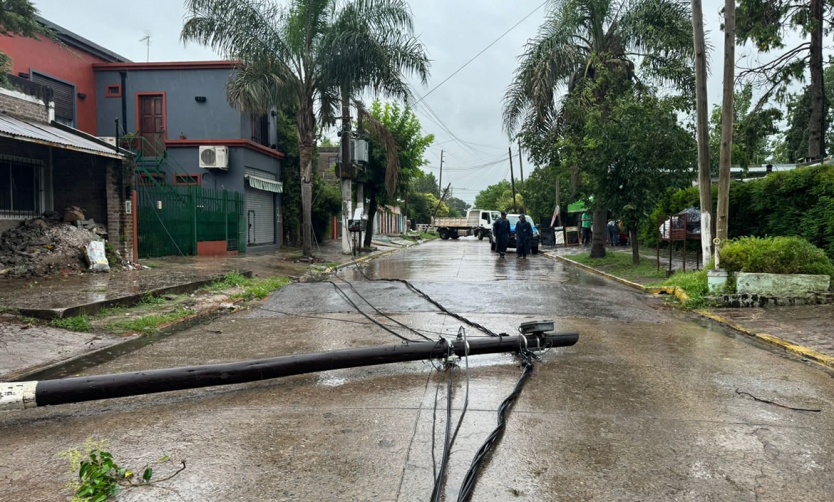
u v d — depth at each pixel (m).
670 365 5.68
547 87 18.62
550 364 5.66
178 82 20.80
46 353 5.96
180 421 4.05
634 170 15.66
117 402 4.48
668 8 17.69
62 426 3.97
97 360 5.88
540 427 3.93
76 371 5.45
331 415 4.16
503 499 2.94
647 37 17.66
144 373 4.35
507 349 5.51
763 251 9.80
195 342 6.73
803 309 8.93
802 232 11.98
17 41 17.94
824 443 3.70
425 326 7.65
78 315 7.56
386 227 58.19
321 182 30.39
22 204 12.54
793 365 5.78
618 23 18.47
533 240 26.05
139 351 6.27
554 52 18.44
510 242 27.48
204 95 20.77
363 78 17.09
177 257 17.11
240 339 6.89
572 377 5.18
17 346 6.02
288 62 17.33
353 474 3.21
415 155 26.39
